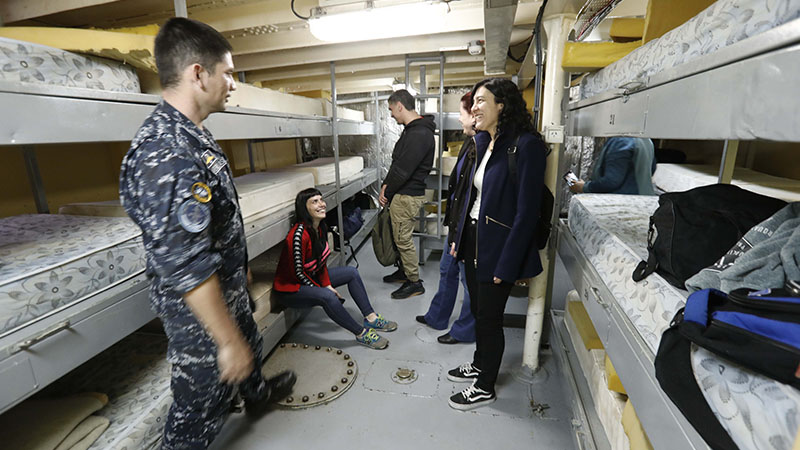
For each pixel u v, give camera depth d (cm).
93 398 124
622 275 108
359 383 197
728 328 56
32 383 83
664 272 89
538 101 189
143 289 116
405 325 255
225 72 110
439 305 244
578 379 158
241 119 168
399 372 202
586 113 143
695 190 97
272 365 208
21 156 172
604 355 140
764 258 66
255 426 169
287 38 238
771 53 45
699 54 69
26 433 106
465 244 175
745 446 52
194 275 94
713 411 58
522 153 143
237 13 202
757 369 52
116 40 104
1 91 76
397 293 298
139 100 113
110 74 111
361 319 268
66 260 97
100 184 215
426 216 388
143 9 158
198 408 120
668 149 318
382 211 302
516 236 146
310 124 254
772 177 193
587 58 141
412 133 265
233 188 120
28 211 177
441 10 181
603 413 123
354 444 159
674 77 72
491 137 164
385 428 167
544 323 224
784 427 47
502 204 150
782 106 43
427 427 167
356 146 569
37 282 90
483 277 158
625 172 234
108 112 102
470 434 163
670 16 101
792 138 42
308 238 216
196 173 97
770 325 52
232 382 109
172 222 91
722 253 83
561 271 330
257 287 219
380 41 279
